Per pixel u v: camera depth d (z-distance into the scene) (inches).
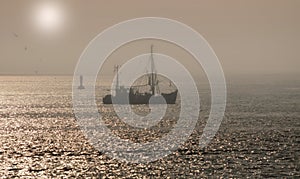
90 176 4148.6
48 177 4097.0
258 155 4958.2
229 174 4133.9
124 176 4138.8
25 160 4795.8
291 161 4635.8
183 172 4242.1
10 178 4047.7
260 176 4045.3
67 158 4918.8
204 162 4643.2
